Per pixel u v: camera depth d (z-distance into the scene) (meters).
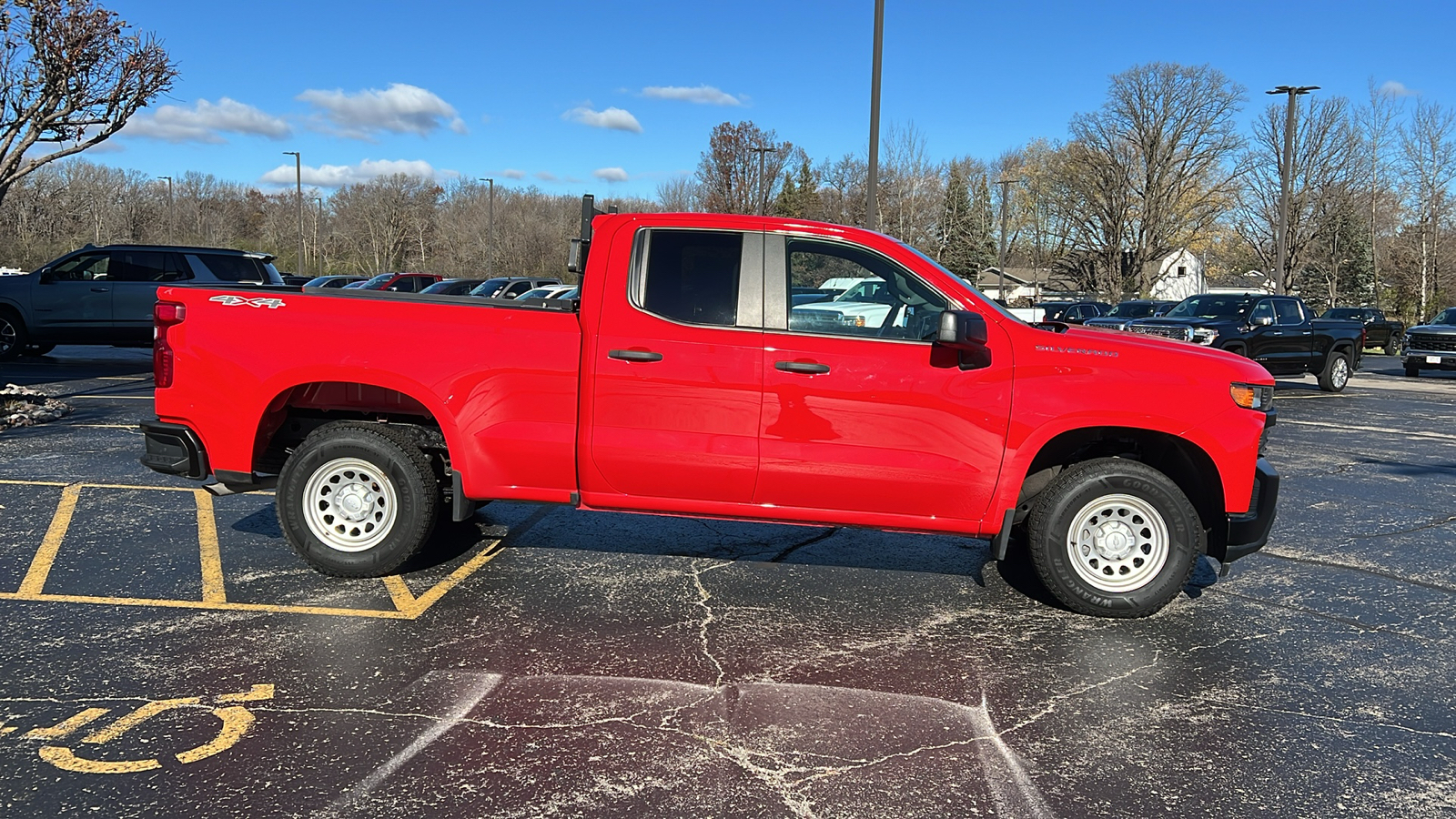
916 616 4.78
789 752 3.33
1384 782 3.22
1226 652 4.41
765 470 4.63
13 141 10.00
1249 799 3.10
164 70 10.20
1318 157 59.56
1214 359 4.66
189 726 3.39
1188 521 4.67
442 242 77.81
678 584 5.19
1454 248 54.56
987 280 80.12
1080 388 4.55
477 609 4.71
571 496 4.80
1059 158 70.94
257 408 4.86
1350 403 16.44
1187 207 66.06
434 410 4.75
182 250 15.89
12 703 3.53
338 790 3.00
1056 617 4.82
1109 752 3.39
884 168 56.25
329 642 4.22
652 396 4.62
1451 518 7.32
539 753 3.27
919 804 3.01
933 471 4.59
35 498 6.66
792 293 4.64
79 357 17.08
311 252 81.38
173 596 4.76
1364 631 4.74
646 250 4.66
